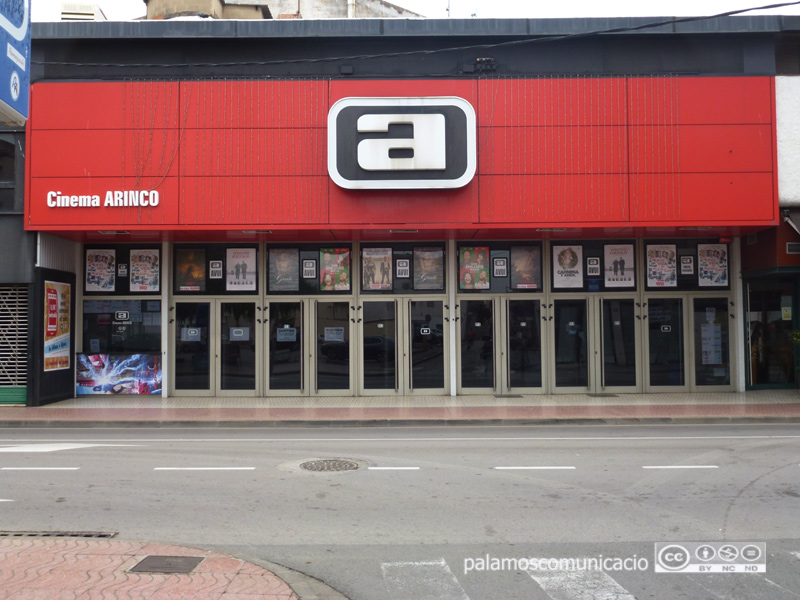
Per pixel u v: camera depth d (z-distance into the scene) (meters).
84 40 17.11
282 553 5.92
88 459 10.28
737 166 16.56
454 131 16.36
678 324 18.77
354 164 16.31
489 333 18.75
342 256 18.78
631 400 17.28
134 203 16.50
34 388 16.64
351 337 18.66
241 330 18.70
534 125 16.66
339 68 17.30
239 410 16.06
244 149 16.62
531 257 18.83
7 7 6.04
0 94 5.89
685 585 5.18
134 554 5.65
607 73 17.19
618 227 16.67
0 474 9.14
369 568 5.55
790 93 16.94
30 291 16.66
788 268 16.73
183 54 17.25
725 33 16.98
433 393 18.59
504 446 11.42
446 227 16.48
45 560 5.49
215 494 7.98
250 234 17.41
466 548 6.04
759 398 17.33
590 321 18.70
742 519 6.88
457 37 17.17
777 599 4.93
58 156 16.56
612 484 8.43
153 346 18.81
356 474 9.09
